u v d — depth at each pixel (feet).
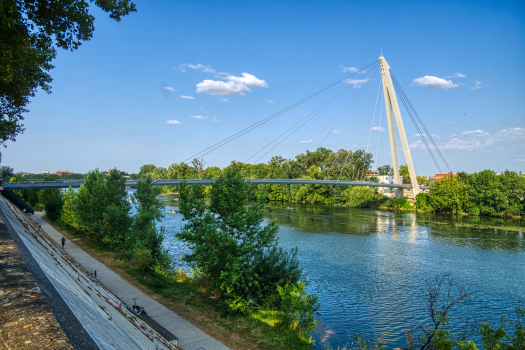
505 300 95.81
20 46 33.01
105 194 137.39
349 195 348.79
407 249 153.38
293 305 69.31
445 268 125.08
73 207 151.33
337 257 137.90
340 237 178.19
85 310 16.79
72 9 37.11
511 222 240.94
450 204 283.59
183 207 84.33
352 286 104.78
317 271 118.93
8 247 20.51
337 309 88.12
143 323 44.29
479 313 87.66
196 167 578.66
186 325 69.21
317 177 413.18
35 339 8.84
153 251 110.42
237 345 62.23
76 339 10.07
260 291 81.61
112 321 22.71
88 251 135.23
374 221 238.68
